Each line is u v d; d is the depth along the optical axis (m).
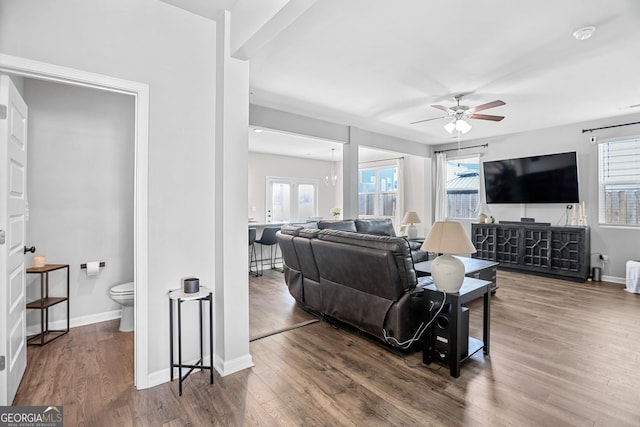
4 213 1.78
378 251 2.53
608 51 2.87
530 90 3.83
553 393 2.07
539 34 2.60
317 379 2.25
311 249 3.29
